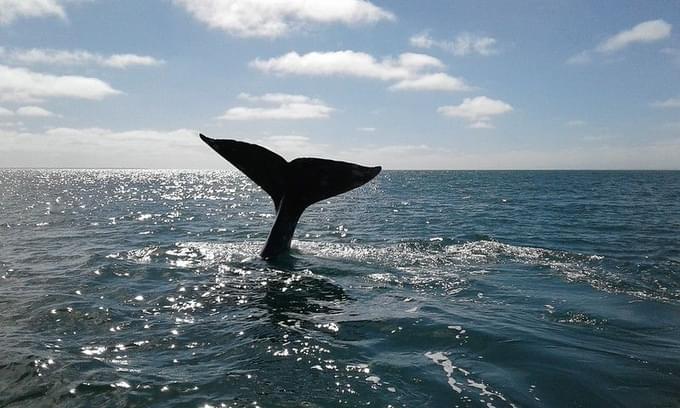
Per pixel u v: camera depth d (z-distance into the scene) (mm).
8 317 6543
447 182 81312
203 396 4316
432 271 9617
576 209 27094
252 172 9797
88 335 5879
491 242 13656
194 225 19625
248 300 7438
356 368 4930
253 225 19766
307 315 6695
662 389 4574
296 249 11703
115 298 7527
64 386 4500
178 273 9227
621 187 58281
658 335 6086
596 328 6328
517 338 5832
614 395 4445
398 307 7129
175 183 81312
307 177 9820
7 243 13984
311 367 4945
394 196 41969
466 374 4816
